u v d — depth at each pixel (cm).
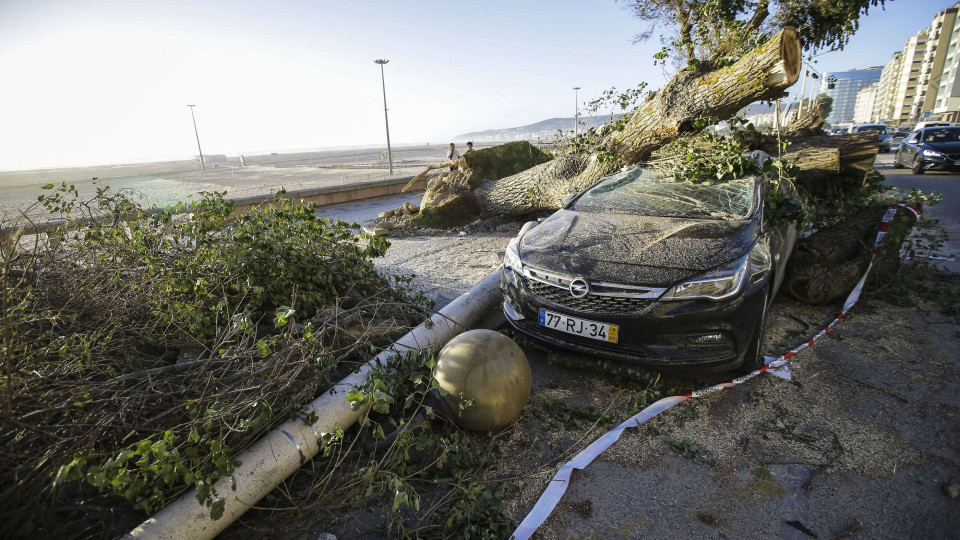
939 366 357
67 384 238
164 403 256
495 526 217
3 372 220
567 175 837
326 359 275
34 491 197
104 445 235
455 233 913
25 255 326
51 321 300
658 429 291
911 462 259
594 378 352
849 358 373
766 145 637
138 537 186
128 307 338
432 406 280
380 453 265
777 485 245
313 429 243
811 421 297
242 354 267
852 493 238
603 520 223
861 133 620
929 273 573
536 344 363
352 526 223
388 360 304
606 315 316
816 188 627
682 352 308
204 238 374
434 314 377
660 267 320
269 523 220
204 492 195
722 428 292
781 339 412
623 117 769
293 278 376
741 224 369
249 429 231
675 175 470
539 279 347
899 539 211
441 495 242
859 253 495
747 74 563
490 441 281
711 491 241
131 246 410
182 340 333
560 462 264
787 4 1199
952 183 1341
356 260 422
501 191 929
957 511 225
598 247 355
